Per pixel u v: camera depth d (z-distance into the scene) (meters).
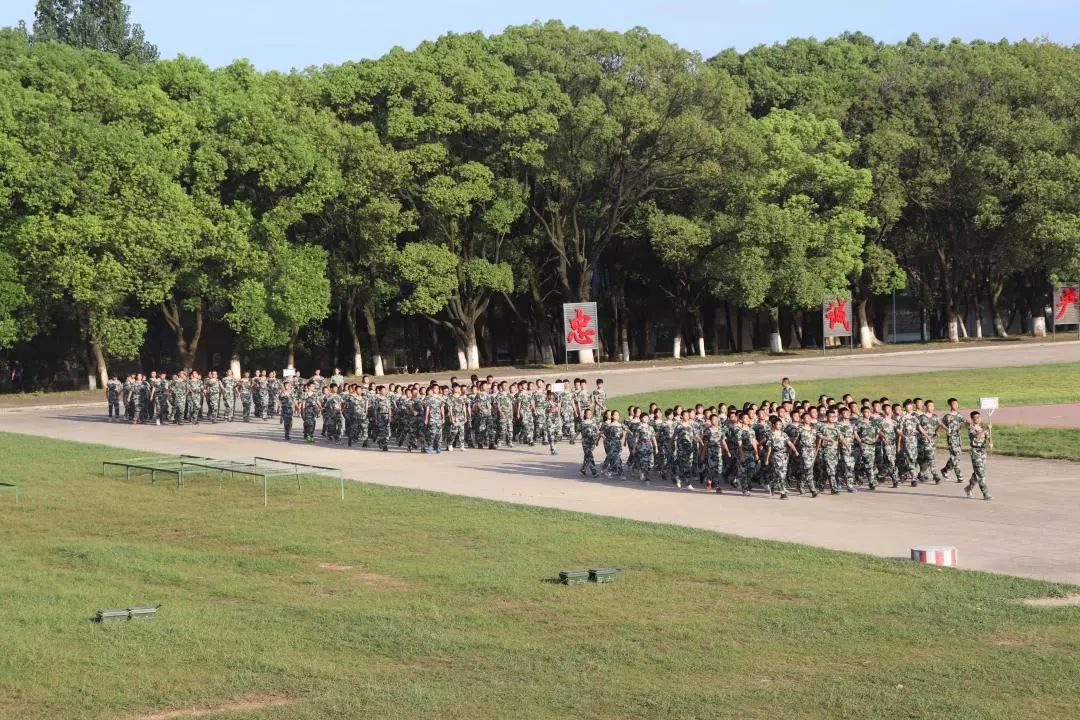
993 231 93.44
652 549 23.33
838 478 31.69
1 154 65.44
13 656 15.89
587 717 13.36
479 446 42.38
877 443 31.75
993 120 90.75
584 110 76.56
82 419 57.34
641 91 81.62
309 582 20.70
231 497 31.33
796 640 16.45
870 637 16.56
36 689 14.55
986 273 101.81
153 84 73.56
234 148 71.06
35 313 68.75
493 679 14.80
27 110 66.69
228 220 71.44
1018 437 39.97
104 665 15.50
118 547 24.05
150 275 69.81
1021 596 18.97
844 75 98.81
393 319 92.38
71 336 81.19
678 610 18.25
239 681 14.78
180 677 15.00
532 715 13.42
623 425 34.69
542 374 77.19
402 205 79.19
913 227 98.25
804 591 19.38
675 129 78.94
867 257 92.12
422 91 76.00
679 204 88.75
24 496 31.75
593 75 79.62
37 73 70.62
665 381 68.88
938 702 13.66
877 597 18.88
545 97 78.25
